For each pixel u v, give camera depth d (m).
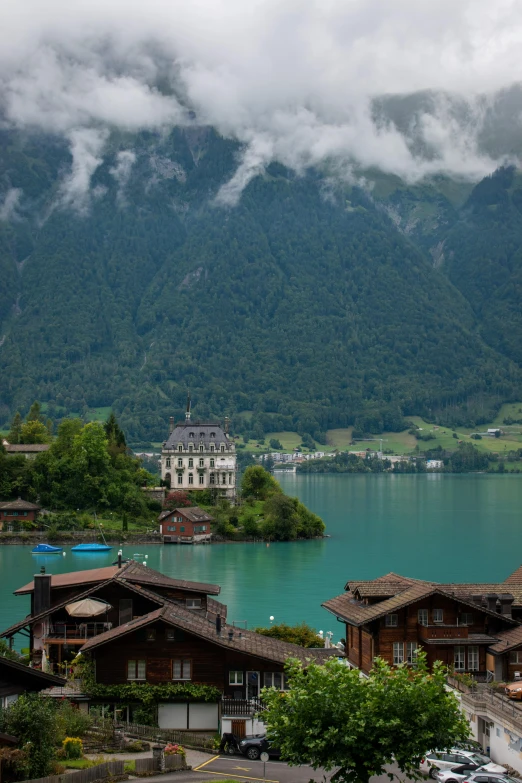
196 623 89.12
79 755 72.12
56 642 92.56
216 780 68.31
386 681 62.53
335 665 63.53
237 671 85.31
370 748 60.28
